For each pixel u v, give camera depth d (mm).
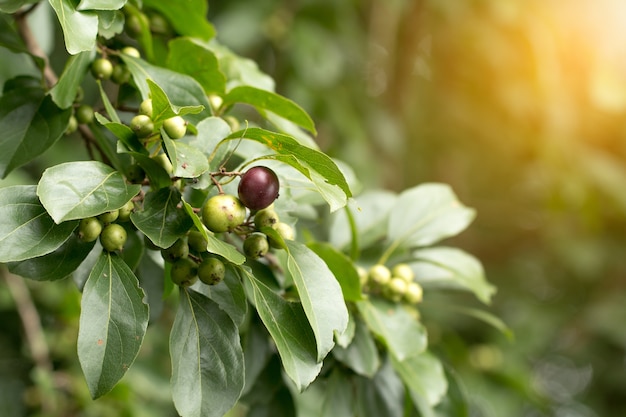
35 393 1289
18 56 1023
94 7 676
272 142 666
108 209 647
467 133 1812
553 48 1690
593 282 1895
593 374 1783
